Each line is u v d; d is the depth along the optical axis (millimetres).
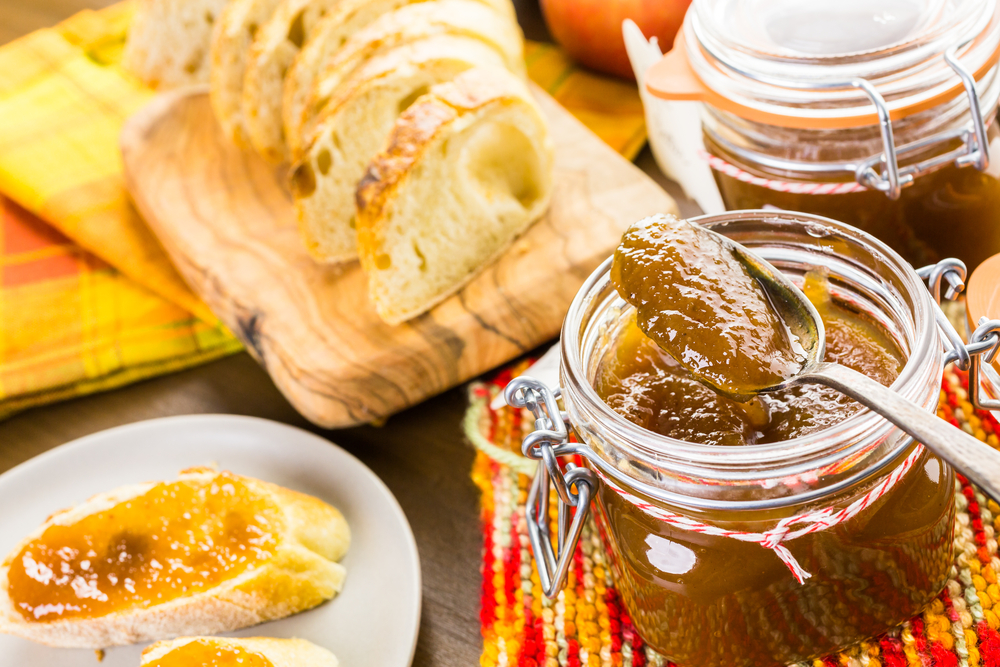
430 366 715
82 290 818
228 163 845
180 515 667
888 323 581
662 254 567
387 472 704
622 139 818
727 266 566
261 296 753
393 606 641
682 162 744
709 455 544
